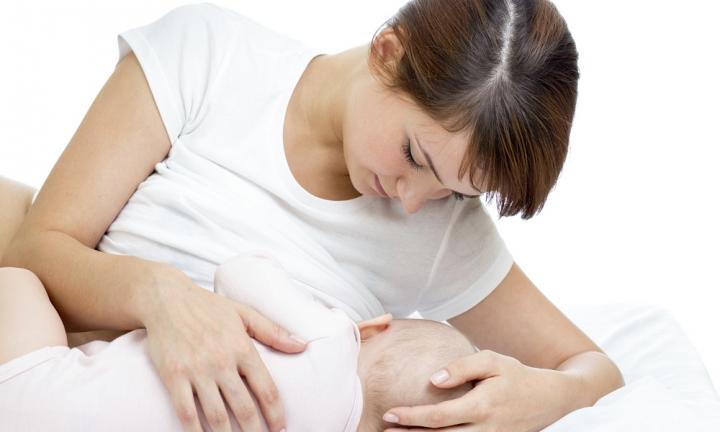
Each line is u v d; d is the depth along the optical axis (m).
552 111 1.45
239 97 1.74
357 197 1.75
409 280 1.82
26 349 1.37
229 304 1.42
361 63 1.66
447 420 1.44
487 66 1.42
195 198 1.67
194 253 1.66
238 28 1.81
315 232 1.74
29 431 1.30
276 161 1.72
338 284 1.73
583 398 1.67
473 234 1.85
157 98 1.70
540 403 1.56
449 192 1.60
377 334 1.56
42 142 2.93
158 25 1.80
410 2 1.56
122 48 1.77
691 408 1.58
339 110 1.66
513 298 1.89
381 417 1.49
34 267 1.57
